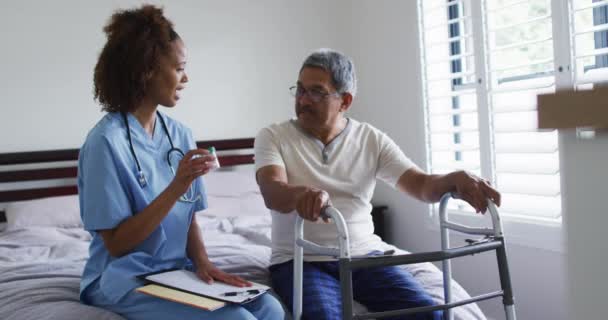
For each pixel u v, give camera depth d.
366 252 1.60
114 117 1.51
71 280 1.61
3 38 2.77
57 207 2.56
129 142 1.49
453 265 2.74
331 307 1.35
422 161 2.89
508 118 2.38
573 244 0.52
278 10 3.38
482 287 2.60
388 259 1.09
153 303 1.34
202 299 1.26
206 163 1.39
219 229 2.53
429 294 1.55
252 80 3.32
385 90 3.18
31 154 2.78
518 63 2.38
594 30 1.97
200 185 1.67
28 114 2.83
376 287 1.52
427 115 2.81
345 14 3.52
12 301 1.48
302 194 1.21
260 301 1.36
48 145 2.87
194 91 3.18
